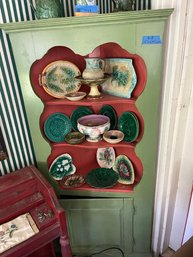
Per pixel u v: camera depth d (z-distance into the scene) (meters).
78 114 1.44
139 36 1.01
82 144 1.33
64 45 1.07
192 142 1.30
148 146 1.27
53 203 1.10
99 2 1.25
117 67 1.22
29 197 1.19
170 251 1.72
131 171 1.41
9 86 1.19
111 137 1.34
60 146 1.42
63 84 1.30
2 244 0.98
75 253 1.66
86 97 1.25
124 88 1.22
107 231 1.55
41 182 1.18
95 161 1.61
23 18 1.11
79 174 1.53
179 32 1.04
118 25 1.00
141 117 1.25
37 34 1.05
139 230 1.54
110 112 1.42
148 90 1.12
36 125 1.26
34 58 1.10
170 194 1.47
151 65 1.07
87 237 1.59
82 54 1.08
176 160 1.37
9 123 1.24
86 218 1.51
